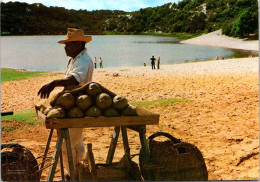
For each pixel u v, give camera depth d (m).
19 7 186.88
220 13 136.12
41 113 4.15
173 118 9.79
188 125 8.91
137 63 41.88
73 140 4.51
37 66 39.47
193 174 4.25
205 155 6.39
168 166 4.18
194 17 140.00
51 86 4.17
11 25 177.38
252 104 11.76
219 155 6.38
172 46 81.06
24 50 70.69
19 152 4.44
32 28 180.75
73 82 4.30
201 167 4.31
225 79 20.77
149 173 4.12
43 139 7.38
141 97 15.34
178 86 18.89
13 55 57.16
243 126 8.69
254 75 21.78
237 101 12.38
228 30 98.31
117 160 6.11
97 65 40.06
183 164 4.24
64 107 3.89
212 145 7.06
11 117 8.72
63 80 4.24
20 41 112.38
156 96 15.45
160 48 73.75
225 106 11.51
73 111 3.87
